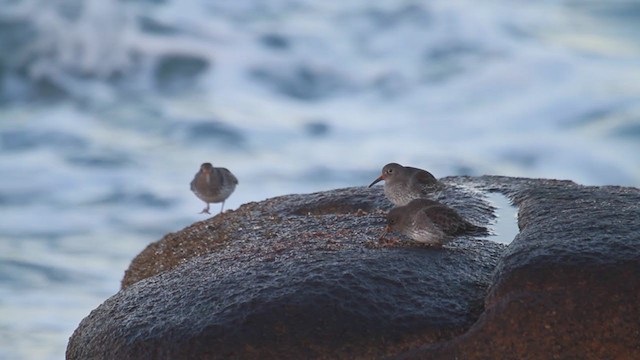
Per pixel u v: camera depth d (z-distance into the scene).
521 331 24.30
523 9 105.94
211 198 39.50
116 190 66.56
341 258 27.06
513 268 25.16
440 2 104.75
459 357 24.36
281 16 104.25
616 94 84.44
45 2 99.88
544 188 32.94
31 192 66.25
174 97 90.25
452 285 26.11
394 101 89.25
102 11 99.88
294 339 24.61
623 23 104.06
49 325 47.22
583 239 25.88
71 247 57.72
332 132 80.25
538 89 87.75
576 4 109.69
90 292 51.69
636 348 23.98
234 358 24.56
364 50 98.06
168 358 25.00
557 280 24.66
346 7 106.00
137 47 97.12
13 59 94.75
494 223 31.12
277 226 32.62
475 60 94.06
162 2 103.50
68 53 96.25
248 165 72.06
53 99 90.00
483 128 81.12
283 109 87.12
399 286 25.81
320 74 94.44
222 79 94.38
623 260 24.88
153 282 28.09
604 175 73.56
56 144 76.00
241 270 27.02
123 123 81.75
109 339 26.19
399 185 33.34
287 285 25.80
